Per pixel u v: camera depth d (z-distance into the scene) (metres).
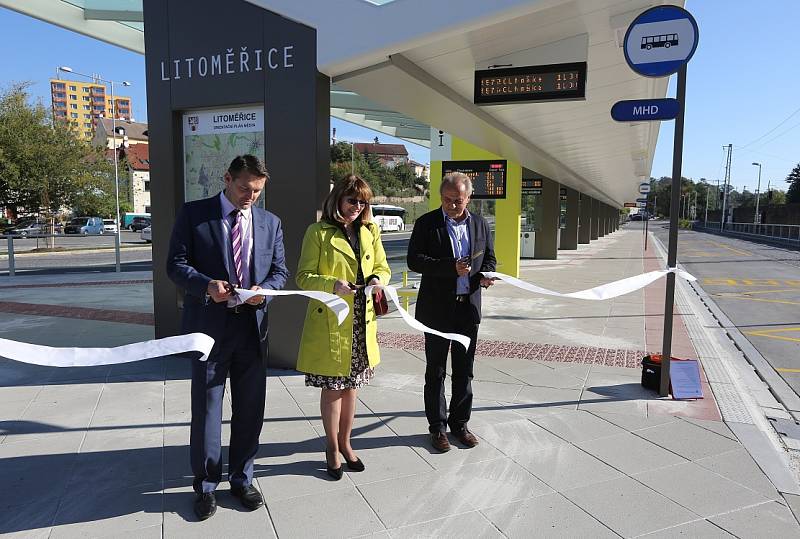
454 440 3.82
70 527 2.74
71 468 3.37
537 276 14.41
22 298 10.51
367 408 4.45
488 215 17.16
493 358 6.12
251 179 2.82
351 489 3.14
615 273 15.21
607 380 5.29
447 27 4.54
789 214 41.88
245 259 2.94
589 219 31.22
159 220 5.99
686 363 4.84
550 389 5.00
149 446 3.69
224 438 3.81
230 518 2.83
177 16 5.66
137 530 2.72
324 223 3.20
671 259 4.65
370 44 4.84
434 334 3.40
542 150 12.24
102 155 30.09
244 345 2.97
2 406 4.43
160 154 5.93
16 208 27.22
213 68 5.55
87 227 40.56
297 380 5.10
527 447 3.72
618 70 6.57
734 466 3.47
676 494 3.12
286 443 3.74
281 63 5.22
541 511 2.92
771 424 4.43
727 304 10.72
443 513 2.89
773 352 6.97
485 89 5.95
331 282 3.01
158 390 4.83
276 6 5.15
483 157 13.39
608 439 3.86
